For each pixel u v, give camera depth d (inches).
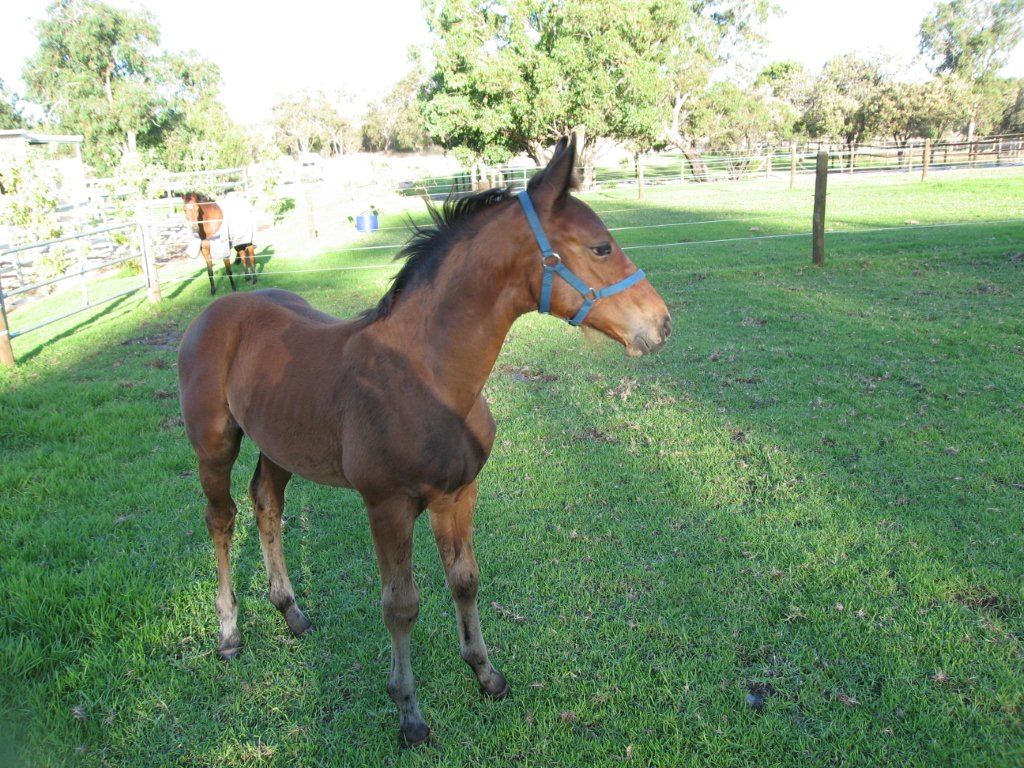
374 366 95.0
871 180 924.6
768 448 189.2
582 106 925.8
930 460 176.2
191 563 150.1
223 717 111.3
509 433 210.8
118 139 1465.3
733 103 1323.8
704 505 164.2
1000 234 451.8
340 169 1991.9
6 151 491.8
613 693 111.1
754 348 275.6
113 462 199.8
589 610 130.6
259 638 128.8
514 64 915.4
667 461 186.9
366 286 442.9
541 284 90.5
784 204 727.7
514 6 896.3
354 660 122.1
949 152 1106.1
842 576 134.8
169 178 761.0
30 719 107.3
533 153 1048.8
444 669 119.0
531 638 124.5
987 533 143.6
